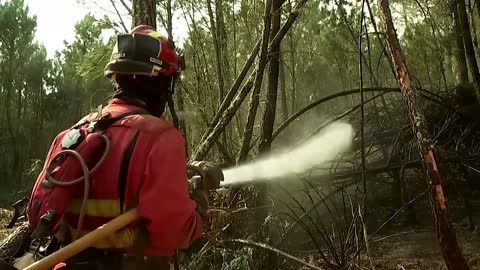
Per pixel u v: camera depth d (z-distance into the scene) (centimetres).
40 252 191
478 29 1205
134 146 188
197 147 556
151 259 195
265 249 478
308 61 1450
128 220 183
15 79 3278
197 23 816
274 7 518
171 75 213
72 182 184
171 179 186
